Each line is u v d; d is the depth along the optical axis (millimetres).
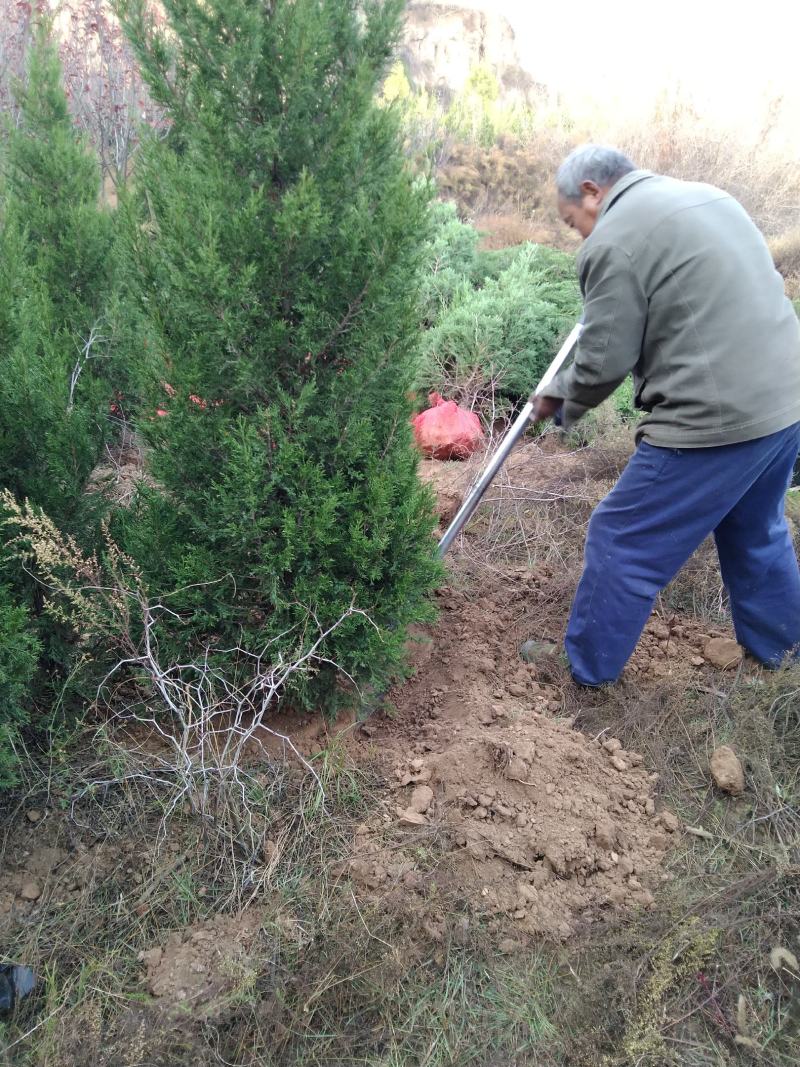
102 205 5051
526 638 3389
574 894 2268
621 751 2744
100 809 2459
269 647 2633
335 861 2322
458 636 3377
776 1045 1923
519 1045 1920
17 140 4402
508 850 2336
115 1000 1976
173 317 2371
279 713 2852
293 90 2297
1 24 7379
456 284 6289
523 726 2740
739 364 2471
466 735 2705
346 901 2209
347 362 2520
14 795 2473
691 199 2479
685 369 2510
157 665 2533
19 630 2434
